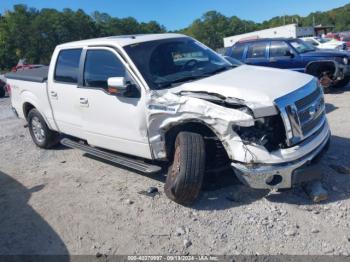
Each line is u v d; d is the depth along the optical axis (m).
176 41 5.67
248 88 4.27
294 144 4.11
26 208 5.05
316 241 3.68
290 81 4.50
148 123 4.81
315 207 4.24
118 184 5.44
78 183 5.65
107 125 5.46
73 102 6.00
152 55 5.20
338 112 8.29
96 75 5.56
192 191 4.39
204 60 5.56
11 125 10.50
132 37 5.65
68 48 6.22
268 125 4.05
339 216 4.02
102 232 4.26
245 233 3.93
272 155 4.04
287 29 45.34
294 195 4.53
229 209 4.41
